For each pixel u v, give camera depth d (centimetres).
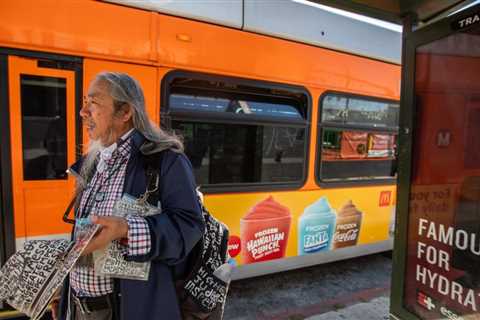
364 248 442
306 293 388
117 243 129
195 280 145
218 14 314
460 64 176
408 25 217
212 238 154
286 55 355
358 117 417
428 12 212
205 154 322
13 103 248
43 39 253
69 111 264
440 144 188
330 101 391
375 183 439
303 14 361
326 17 377
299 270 452
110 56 274
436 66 189
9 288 131
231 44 324
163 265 136
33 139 256
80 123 267
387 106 443
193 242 135
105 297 139
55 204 264
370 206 439
